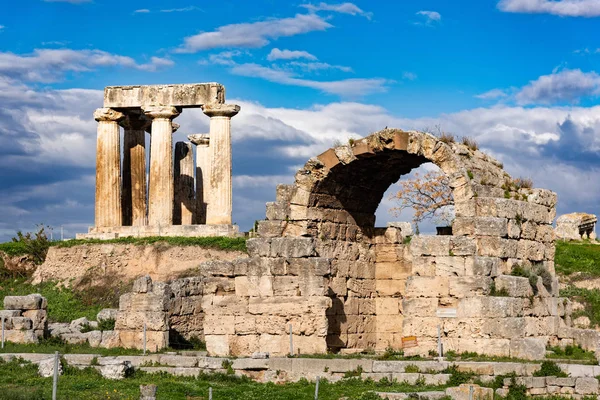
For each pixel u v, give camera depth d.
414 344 48.50
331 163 52.53
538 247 52.47
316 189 53.22
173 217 94.44
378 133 51.47
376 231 57.06
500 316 47.34
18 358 48.97
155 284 54.03
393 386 43.56
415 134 50.75
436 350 48.12
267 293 51.69
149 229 88.12
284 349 51.09
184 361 48.06
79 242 86.81
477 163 51.22
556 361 46.16
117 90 91.19
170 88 90.06
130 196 94.62
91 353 50.69
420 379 44.03
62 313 76.62
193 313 56.62
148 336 53.28
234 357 49.44
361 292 55.56
